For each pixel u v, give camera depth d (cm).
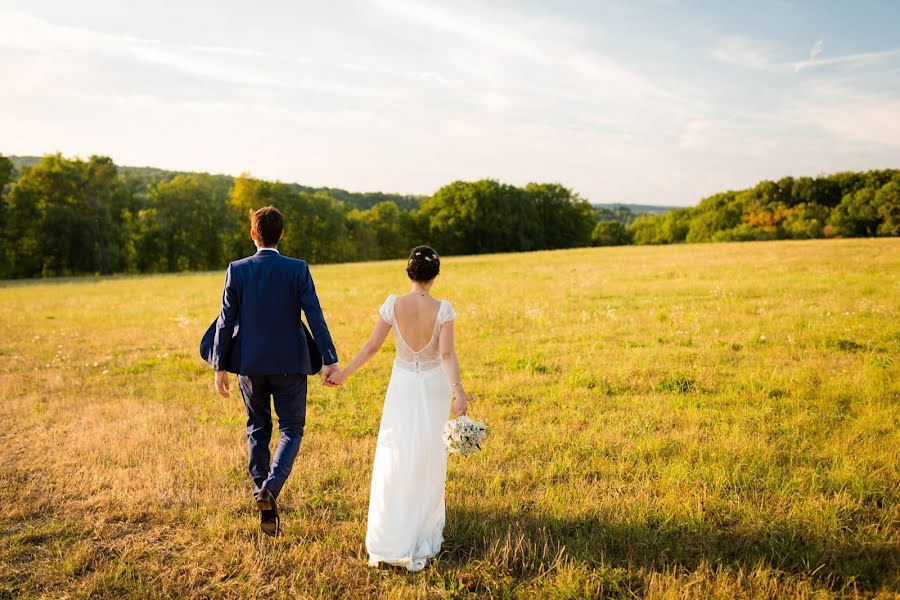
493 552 350
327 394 731
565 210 8556
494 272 2714
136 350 1091
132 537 385
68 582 334
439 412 361
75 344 1152
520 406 651
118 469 489
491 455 506
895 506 385
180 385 806
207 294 2202
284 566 348
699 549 350
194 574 337
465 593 317
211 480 468
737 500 401
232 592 324
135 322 1455
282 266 394
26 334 1298
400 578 331
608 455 508
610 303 1453
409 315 358
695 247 4006
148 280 3341
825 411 586
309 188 12738
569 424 586
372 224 8125
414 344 358
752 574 319
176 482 467
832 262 2280
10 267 4662
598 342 978
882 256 2473
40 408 693
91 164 5100
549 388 721
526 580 328
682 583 318
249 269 390
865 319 1052
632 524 378
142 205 5872
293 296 392
